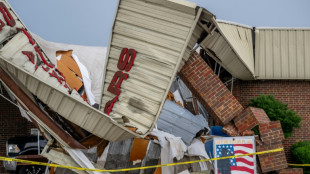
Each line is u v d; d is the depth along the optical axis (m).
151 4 12.84
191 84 15.14
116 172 13.87
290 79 19.64
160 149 14.12
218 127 15.70
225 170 14.97
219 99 15.16
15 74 10.91
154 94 12.77
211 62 19.39
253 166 14.94
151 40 12.90
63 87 11.12
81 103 11.12
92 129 11.55
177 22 12.69
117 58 13.18
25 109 11.41
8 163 17.66
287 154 19.53
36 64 11.03
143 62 12.95
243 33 19.31
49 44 16.81
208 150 15.42
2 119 19.75
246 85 19.92
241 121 15.25
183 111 16.25
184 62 13.56
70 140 11.53
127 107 12.97
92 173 11.84
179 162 13.98
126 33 13.06
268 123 15.28
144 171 14.02
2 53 10.70
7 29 11.05
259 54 19.67
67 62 16.25
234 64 17.23
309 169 18.25
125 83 13.06
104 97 13.37
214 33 14.70
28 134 19.72
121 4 13.06
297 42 19.81
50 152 11.94
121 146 14.05
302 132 19.72
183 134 15.36
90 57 17.39
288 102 19.83
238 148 15.04
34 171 17.00
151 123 12.71
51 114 12.10
